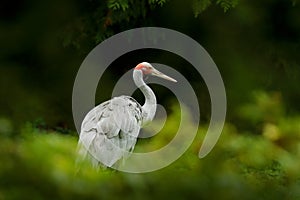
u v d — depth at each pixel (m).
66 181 4.78
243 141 6.27
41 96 21.27
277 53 21.92
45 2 21.42
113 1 18.91
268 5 21.31
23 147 5.34
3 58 21.78
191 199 4.95
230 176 5.09
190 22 21.53
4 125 6.98
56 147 5.51
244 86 21.38
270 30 21.92
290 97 21.83
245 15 21.08
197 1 19.12
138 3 20.06
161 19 21.41
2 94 20.89
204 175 5.09
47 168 4.83
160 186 4.95
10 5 21.61
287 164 5.80
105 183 4.92
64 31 21.19
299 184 5.51
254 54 22.08
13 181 4.78
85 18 20.98
